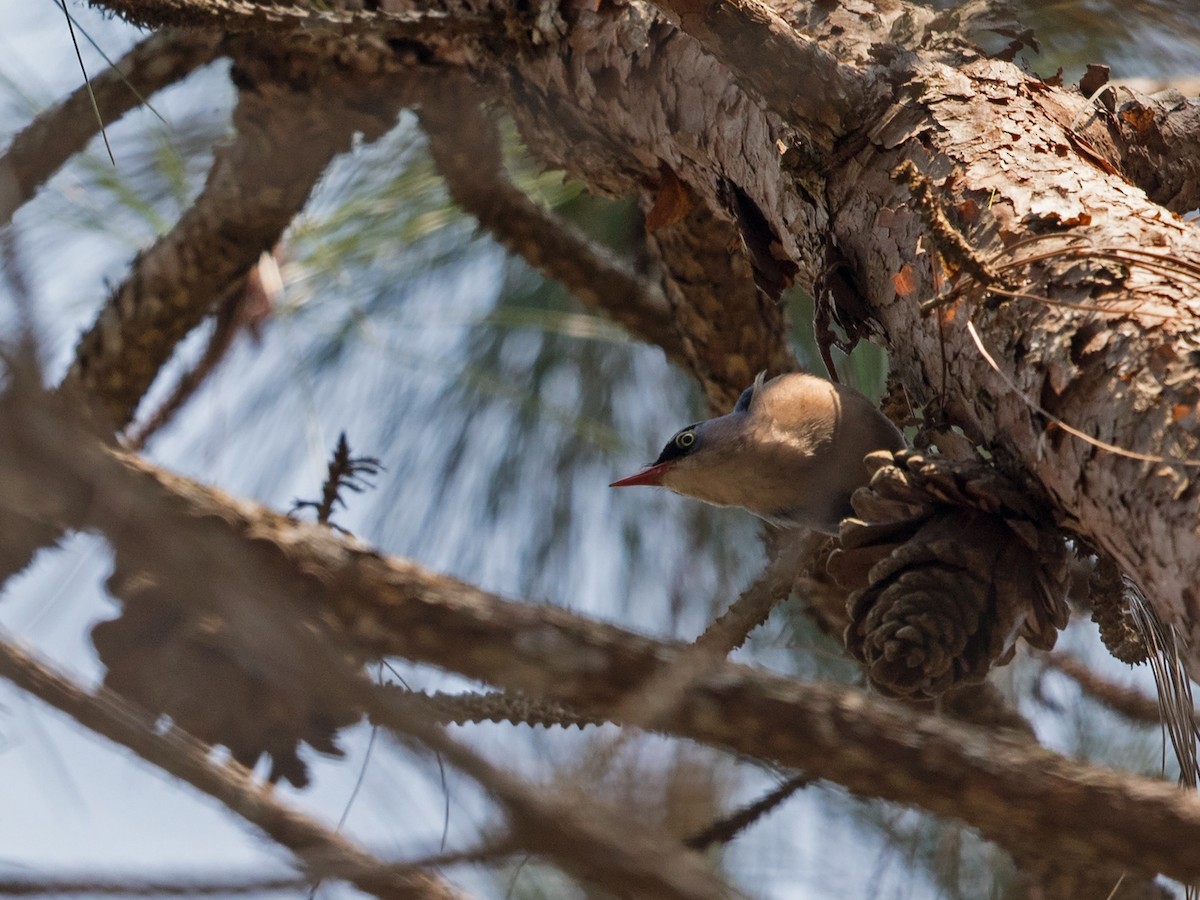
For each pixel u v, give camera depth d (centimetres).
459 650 443
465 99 458
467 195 460
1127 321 445
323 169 459
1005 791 442
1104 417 444
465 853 340
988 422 446
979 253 447
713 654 443
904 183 448
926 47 451
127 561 360
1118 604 448
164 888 327
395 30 454
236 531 443
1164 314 444
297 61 457
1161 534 443
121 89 457
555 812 341
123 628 441
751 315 460
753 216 454
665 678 441
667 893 348
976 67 450
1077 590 456
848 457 454
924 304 446
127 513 344
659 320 462
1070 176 447
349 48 457
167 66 457
